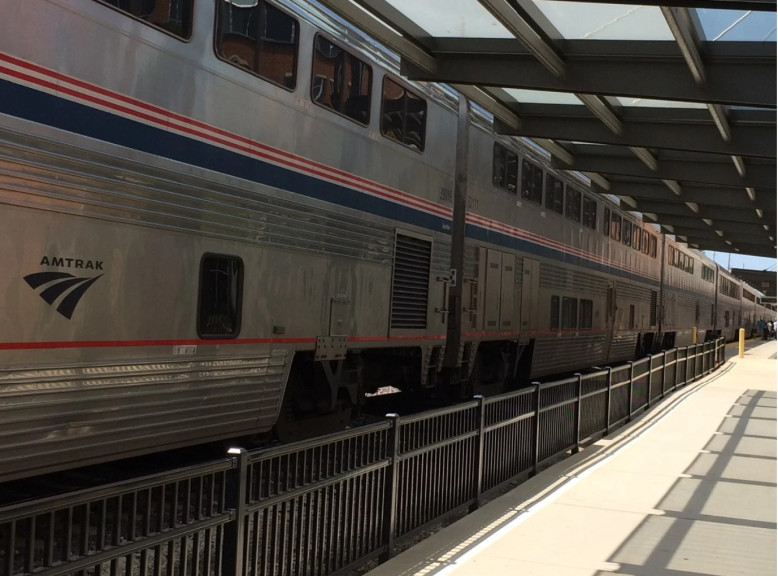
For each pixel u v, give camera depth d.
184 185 5.50
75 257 4.67
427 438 5.09
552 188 13.69
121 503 2.70
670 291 25.00
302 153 6.82
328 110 7.20
